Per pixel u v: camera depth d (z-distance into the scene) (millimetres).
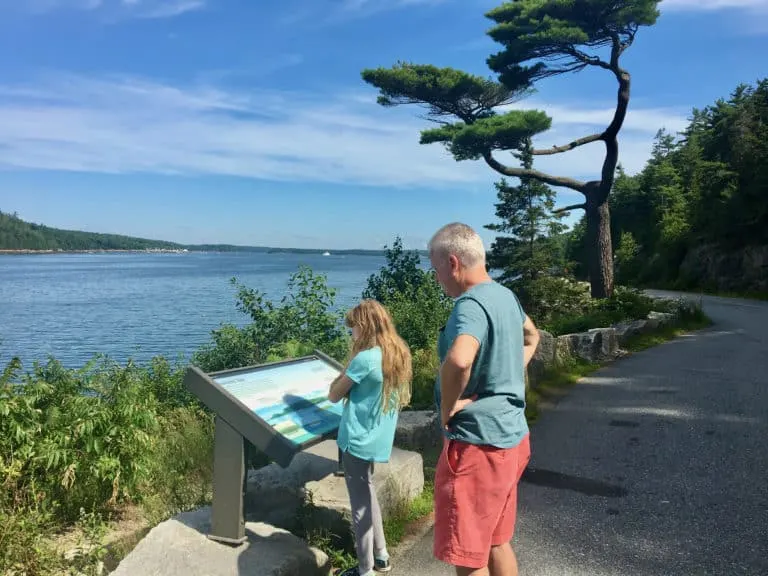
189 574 3111
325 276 9344
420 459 4953
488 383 2697
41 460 4559
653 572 3668
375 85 19859
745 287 39938
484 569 2686
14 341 29422
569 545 4055
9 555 3711
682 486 5062
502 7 19969
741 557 3818
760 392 8586
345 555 3832
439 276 2945
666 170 64688
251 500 4133
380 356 3547
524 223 20656
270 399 3689
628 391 8992
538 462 5832
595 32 18578
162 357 8562
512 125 17125
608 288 20266
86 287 78500
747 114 47156
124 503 5191
